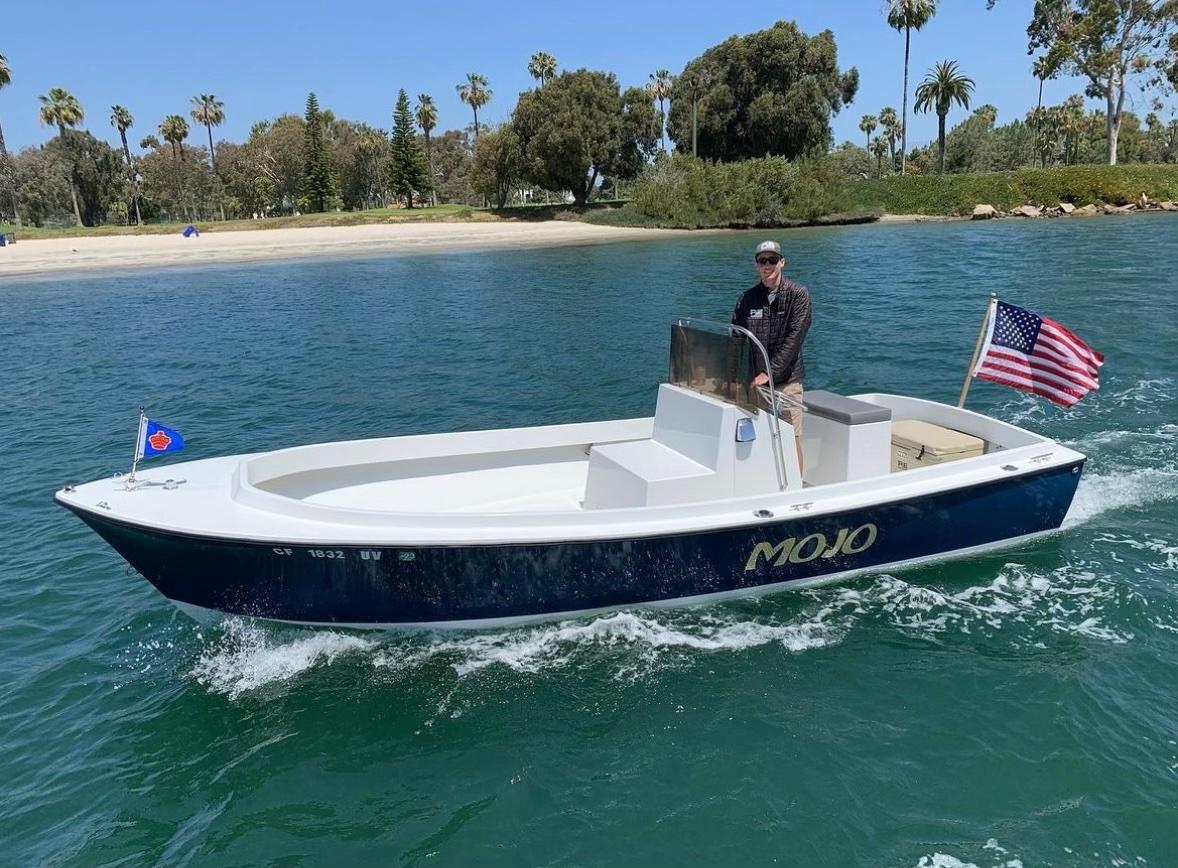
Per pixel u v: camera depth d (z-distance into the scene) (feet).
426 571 18.07
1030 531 22.77
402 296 91.81
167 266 138.82
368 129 317.42
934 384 43.27
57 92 260.21
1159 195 183.42
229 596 18.80
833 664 18.06
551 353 57.21
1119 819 13.43
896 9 220.64
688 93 220.23
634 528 18.61
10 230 211.20
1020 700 16.60
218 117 316.40
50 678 19.11
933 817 13.66
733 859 12.99
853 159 344.08
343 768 15.56
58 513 29.73
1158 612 19.62
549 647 18.88
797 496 19.86
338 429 40.86
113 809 14.89
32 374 55.62
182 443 21.15
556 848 13.38
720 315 70.95
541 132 211.00
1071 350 23.90
